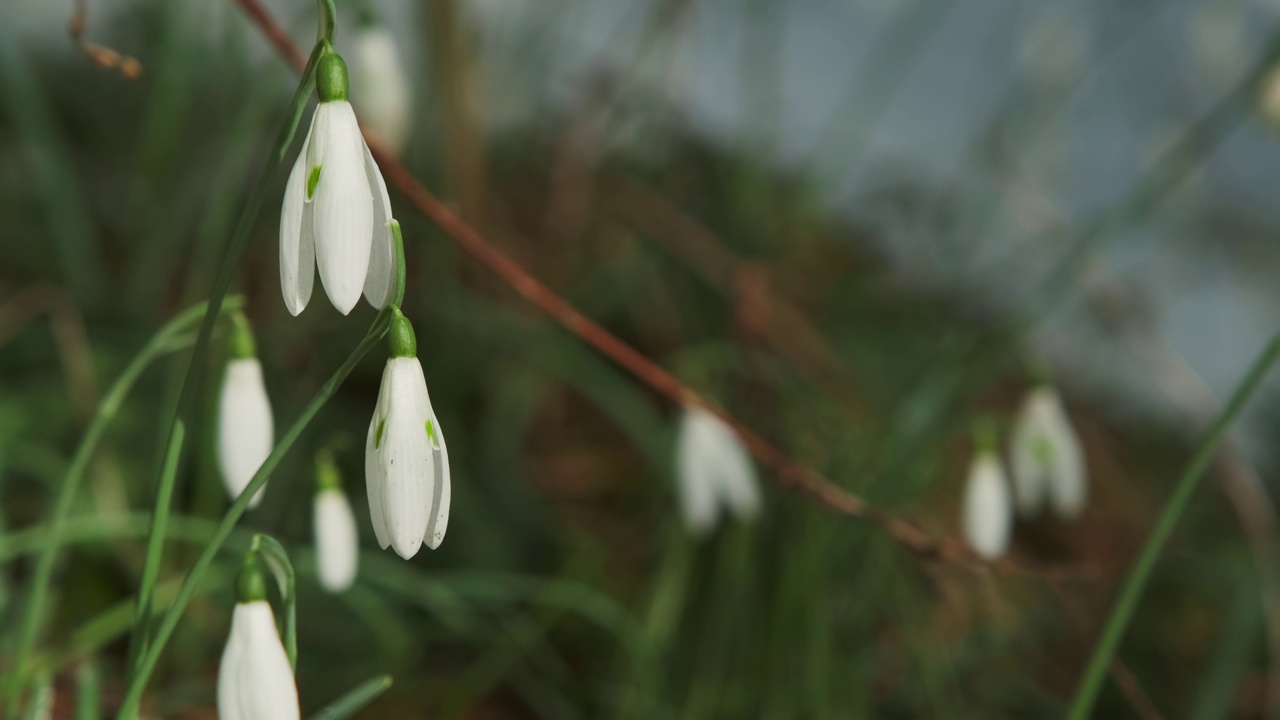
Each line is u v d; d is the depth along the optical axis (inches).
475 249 27.0
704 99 56.9
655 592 35.5
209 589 29.3
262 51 45.3
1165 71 59.0
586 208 47.2
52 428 34.2
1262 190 57.8
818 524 33.2
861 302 51.0
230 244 20.1
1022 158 58.4
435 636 34.0
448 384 39.6
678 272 46.1
